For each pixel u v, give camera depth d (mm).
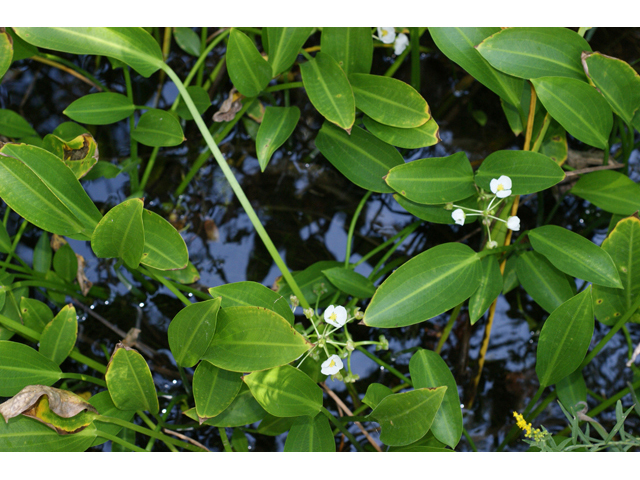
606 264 1041
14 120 1194
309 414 1015
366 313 1037
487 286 1069
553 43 1085
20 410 1001
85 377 1086
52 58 1232
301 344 990
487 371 1190
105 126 1264
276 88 1156
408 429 1007
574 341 1027
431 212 1106
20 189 1026
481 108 1282
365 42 1123
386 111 1106
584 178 1120
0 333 1104
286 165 1258
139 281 1202
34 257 1178
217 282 1212
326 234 1233
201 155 1225
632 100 1080
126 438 1106
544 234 1068
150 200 1243
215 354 1005
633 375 1169
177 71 1290
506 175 1076
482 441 1161
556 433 1156
